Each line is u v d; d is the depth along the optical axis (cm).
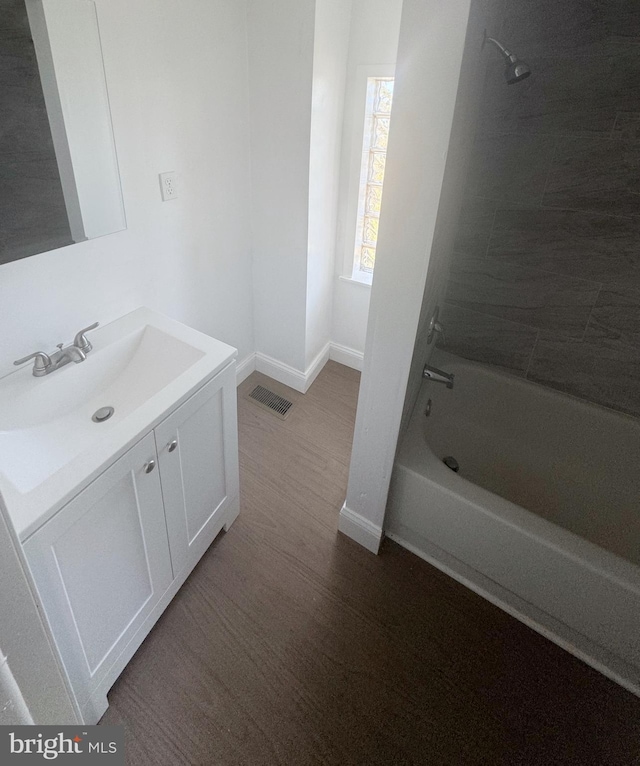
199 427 155
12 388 140
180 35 174
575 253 195
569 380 219
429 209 123
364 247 272
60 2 133
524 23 167
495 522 162
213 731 142
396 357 151
